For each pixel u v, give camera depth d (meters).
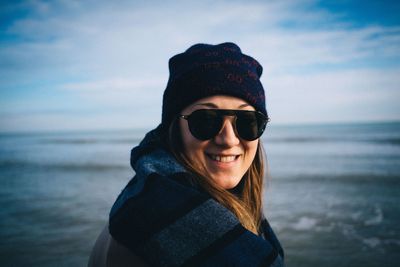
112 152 42.34
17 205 12.37
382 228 8.95
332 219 9.91
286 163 26.11
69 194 14.47
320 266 6.83
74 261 7.15
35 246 8.00
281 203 12.17
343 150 36.44
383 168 21.31
